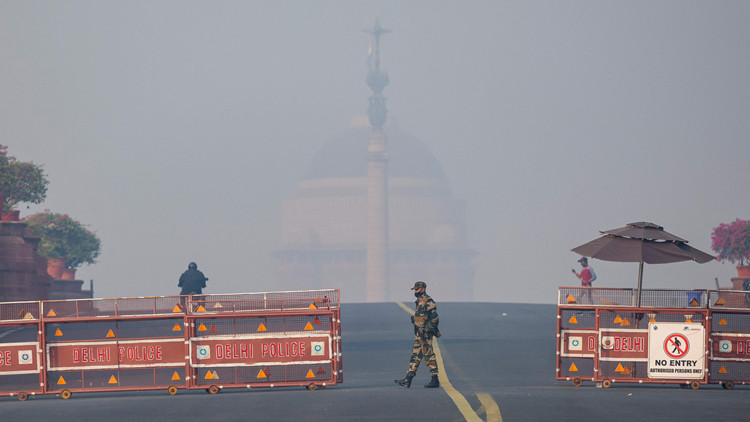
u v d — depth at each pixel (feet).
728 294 199.41
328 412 160.35
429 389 195.52
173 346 202.28
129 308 202.90
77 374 234.38
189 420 155.74
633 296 203.31
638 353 200.44
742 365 198.49
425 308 200.75
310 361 201.98
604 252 199.21
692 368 198.49
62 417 163.43
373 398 178.29
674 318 200.44
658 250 199.21
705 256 199.21
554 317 468.34
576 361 239.30
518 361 274.57
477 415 152.35
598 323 201.57
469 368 257.96
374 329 403.54
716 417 150.82
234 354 201.57
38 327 201.57
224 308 202.49
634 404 165.68
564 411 156.76
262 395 190.90
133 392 208.33
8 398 203.92
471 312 502.79
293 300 202.90
